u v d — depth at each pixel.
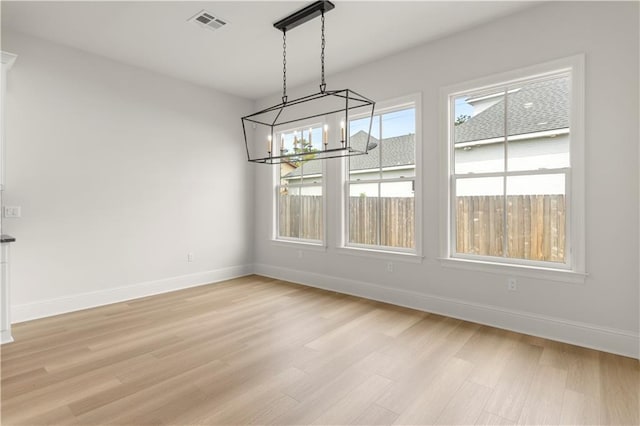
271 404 1.92
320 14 2.90
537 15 2.87
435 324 3.18
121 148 3.98
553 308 2.83
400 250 3.83
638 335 2.48
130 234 4.07
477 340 2.80
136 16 2.99
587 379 2.18
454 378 2.20
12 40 3.21
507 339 2.82
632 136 2.49
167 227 4.42
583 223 2.67
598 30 2.60
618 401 1.94
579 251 2.69
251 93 5.13
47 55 3.43
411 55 3.64
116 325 3.17
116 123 3.94
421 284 3.62
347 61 3.97
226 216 5.11
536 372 2.28
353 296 4.16
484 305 3.19
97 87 3.78
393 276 3.84
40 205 3.39
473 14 2.99
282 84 4.73
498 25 3.07
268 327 3.12
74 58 3.61
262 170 5.38
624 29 2.51
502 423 1.76
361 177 4.19
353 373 2.27
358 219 4.22
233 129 5.20
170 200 4.45
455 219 3.42
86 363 2.41
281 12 2.94
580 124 2.67
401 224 3.83
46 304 3.42
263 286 4.67
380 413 1.84
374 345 2.71
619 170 2.54
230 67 4.15
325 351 2.61
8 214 3.21
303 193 4.89
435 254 3.50
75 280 3.63
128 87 4.04
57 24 3.12
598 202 2.62
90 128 3.73
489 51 3.12
